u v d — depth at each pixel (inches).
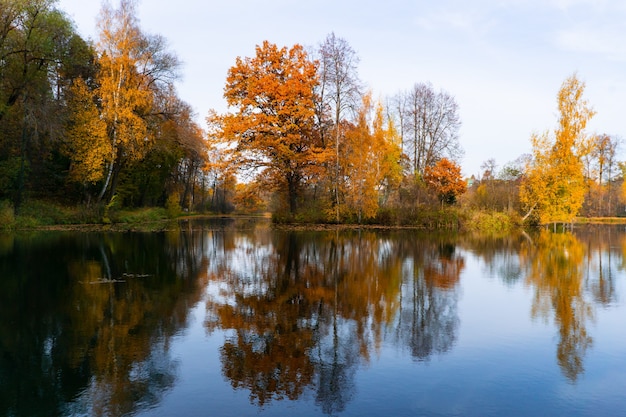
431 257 598.2
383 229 1142.3
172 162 1669.5
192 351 226.8
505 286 405.4
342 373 200.4
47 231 890.1
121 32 1077.1
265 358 218.2
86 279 411.8
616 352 230.1
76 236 800.3
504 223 1288.1
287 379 193.5
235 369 203.9
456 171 1588.3
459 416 162.1
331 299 346.0
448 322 285.1
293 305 325.7
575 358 221.3
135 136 1080.2
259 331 261.7
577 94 1224.2
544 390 184.7
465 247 733.9
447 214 1232.8
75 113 1053.8
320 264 526.3
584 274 477.1
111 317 287.3
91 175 1063.0
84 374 197.0
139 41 1115.9
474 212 1270.9
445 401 173.8
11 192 1007.0
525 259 593.6
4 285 379.2
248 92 1164.5
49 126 941.8
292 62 1198.9
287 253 628.1
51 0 946.7
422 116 1584.6
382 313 305.7
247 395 177.5
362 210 1199.6
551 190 1247.5
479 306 328.8
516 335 259.3
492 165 2235.5
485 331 266.5
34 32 933.8
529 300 349.4
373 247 711.1
